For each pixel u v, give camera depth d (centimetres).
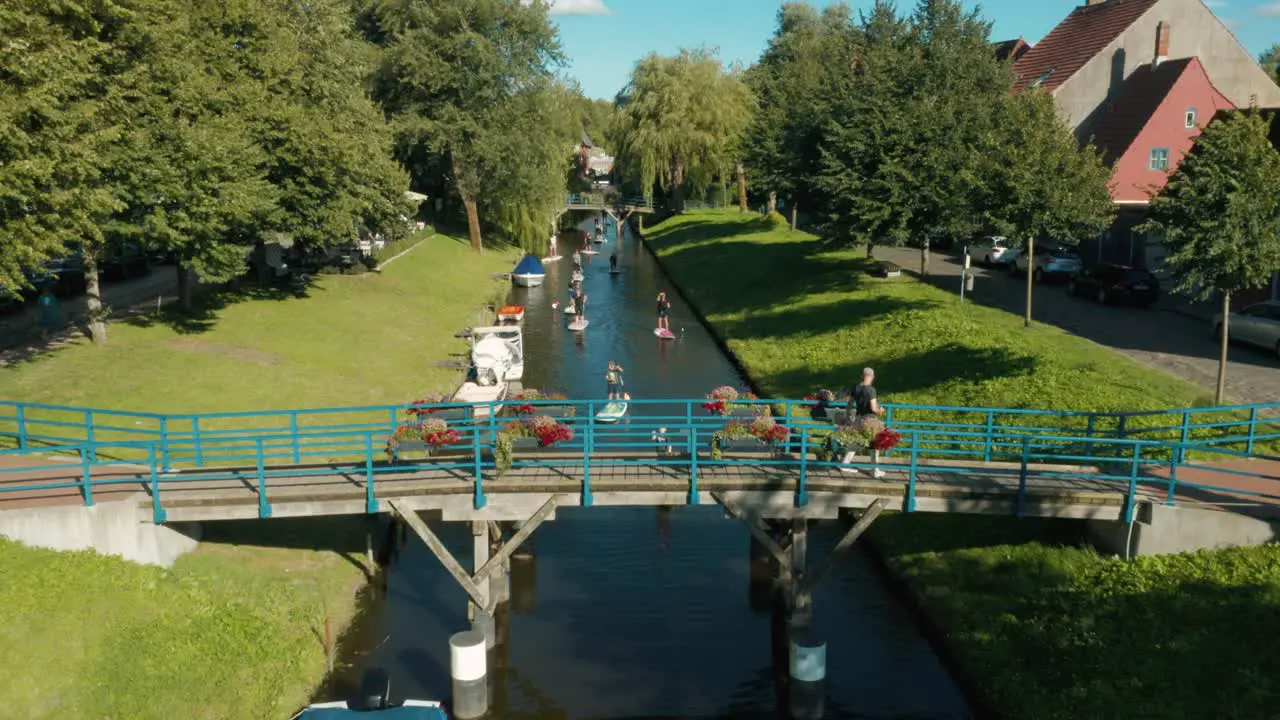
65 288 3809
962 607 1856
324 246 4166
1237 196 2150
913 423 1886
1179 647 1538
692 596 2081
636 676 1775
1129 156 4681
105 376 2764
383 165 4559
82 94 2658
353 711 1461
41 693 1421
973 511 1808
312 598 1897
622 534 2397
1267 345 2972
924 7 4634
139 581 1720
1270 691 1409
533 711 1662
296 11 4162
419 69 5881
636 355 4303
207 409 2698
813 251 5809
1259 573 1639
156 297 3869
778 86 6694
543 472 1889
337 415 2870
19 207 2252
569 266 7381
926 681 1731
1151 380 2588
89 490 1748
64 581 1638
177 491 1842
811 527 2422
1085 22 5931
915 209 4056
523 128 6253
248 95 3544
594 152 16300
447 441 1856
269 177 3812
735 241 6975
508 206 6831
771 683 1755
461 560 2191
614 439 2844
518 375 3772
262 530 2108
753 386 3628
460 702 1628
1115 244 4650
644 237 9119
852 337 3684
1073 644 1638
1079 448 2205
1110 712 1462
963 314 3600
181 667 1575
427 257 6006
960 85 4219
